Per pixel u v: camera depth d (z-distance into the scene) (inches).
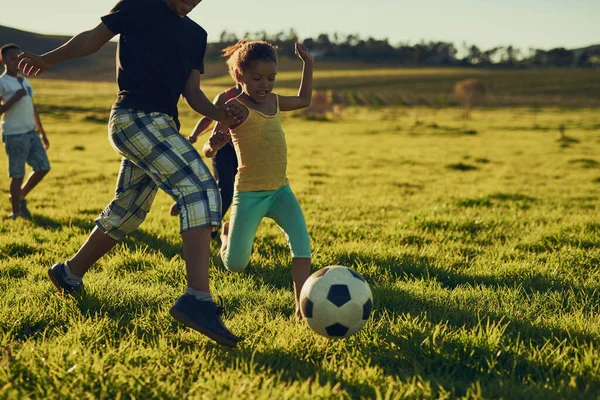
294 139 1278.3
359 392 111.3
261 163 156.1
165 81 137.2
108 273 203.5
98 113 1924.2
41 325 147.0
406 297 175.9
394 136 1430.9
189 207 132.2
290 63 6899.6
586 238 270.5
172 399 106.4
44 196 430.9
